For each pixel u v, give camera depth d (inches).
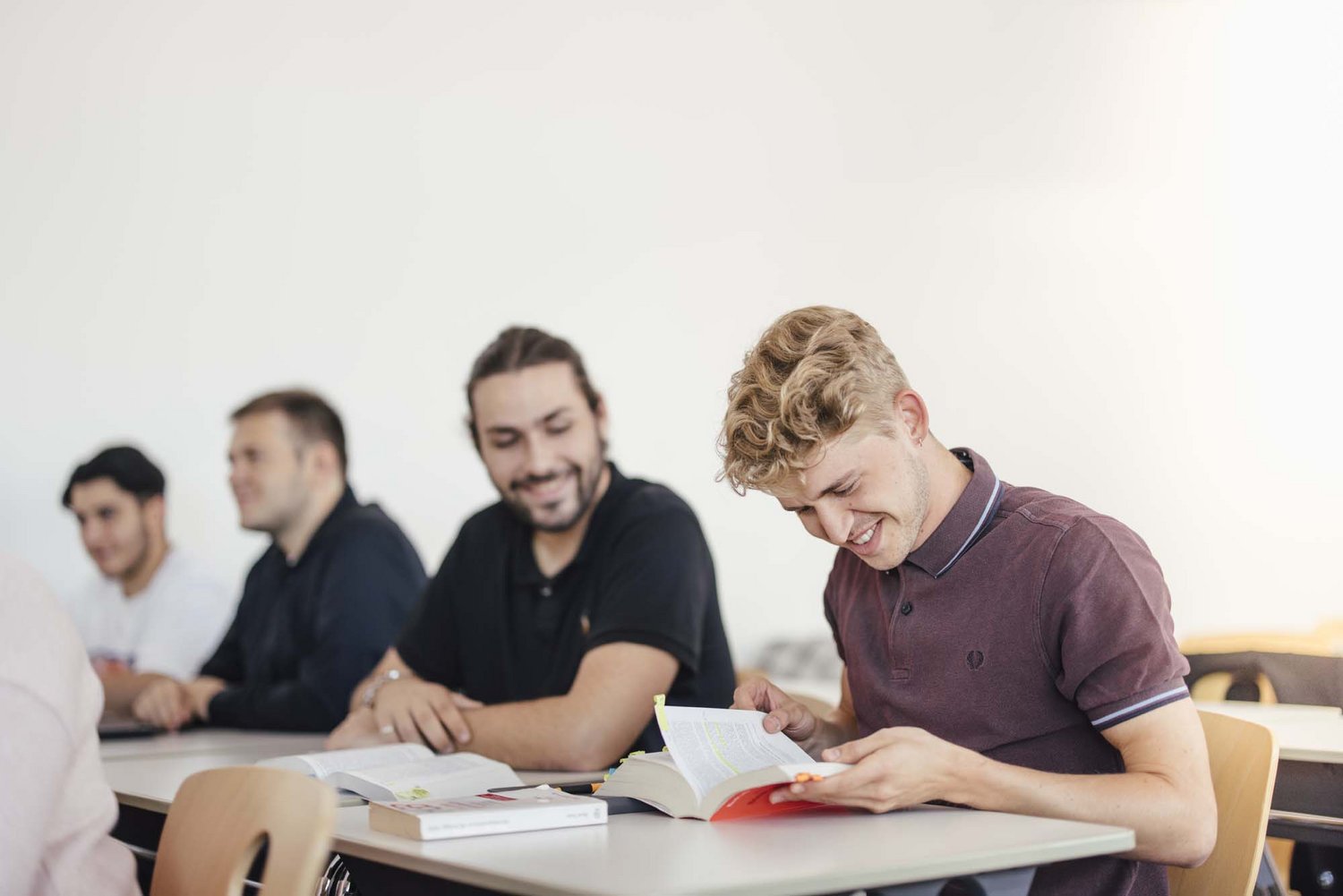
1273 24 181.0
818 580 164.7
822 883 38.7
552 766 77.7
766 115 166.6
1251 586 173.6
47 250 127.7
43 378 126.9
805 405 52.1
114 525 127.9
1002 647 55.7
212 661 128.7
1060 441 174.7
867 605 62.6
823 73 169.6
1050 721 55.5
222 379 134.9
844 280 169.6
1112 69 182.2
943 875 40.9
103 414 129.2
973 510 56.6
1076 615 52.9
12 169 126.6
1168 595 53.8
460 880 41.8
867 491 53.7
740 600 158.9
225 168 136.9
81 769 48.4
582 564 88.8
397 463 143.9
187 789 51.1
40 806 44.2
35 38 128.3
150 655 127.2
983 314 173.9
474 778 63.1
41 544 125.4
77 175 129.6
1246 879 57.2
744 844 44.3
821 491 53.6
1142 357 178.1
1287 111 178.4
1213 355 178.1
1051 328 176.1
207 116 136.4
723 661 88.5
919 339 170.9
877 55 172.4
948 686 57.2
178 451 131.9
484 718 80.2
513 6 153.0
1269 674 119.1
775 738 56.1
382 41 145.7
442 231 148.0
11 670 44.8
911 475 54.7
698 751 53.3
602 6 157.3
